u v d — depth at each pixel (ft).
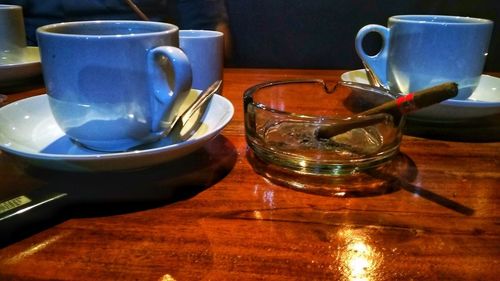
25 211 1.14
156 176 1.45
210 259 1.06
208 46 2.13
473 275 1.02
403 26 1.92
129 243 1.12
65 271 1.02
